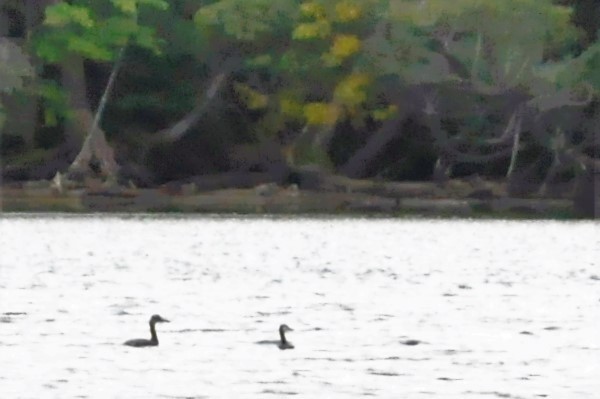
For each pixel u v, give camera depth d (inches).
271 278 2421.3
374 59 4003.4
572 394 1278.3
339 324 1721.2
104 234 3548.2
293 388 1289.4
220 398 1242.6
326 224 3971.5
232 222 4003.4
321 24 3986.2
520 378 1349.7
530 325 1723.7
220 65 4170.8
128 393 1262.3
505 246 3314.5
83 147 4114.2
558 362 1440.7
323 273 2544.3
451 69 4057.6
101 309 1877.5
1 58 3986.2
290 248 3176.7
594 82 4045.3
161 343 1542.8
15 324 1700.3
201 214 4180.6
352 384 1311.5
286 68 4042.8
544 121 4156.0
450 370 1390.3
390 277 2470.5
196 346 1524.4
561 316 1828.2
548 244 3385.8
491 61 4030.5
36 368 1385.3
